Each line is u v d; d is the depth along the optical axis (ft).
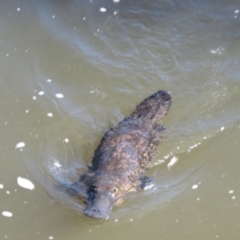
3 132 31.53
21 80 34.81
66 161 29.66
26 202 27.27
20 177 28.63
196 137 31.22
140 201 27.45
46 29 38.34
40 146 30.63
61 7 40.01
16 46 37.14
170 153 30.17
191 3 40.68
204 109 33.30
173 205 27.43
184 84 35.19
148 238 25.81
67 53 36.73
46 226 26.17
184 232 26.16
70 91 34.32
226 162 29.96
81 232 26.02
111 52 37.11
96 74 35.50
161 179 28.81
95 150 30.25
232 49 37.60
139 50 37.40
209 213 27.12
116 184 27.07
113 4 40.16
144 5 40.24
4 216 26.55
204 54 37.35
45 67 35.78
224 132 31.63
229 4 40.65
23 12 39.63
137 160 28.89
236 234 26.13
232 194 28.19
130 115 32.65
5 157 29.96
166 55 37.22
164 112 32.63
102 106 33.47
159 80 35.50
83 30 38.47
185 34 38.78
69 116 32.58
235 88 34.60
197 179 28.96
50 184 28.17
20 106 33.09
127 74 35.73
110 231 26.14
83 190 27.45
